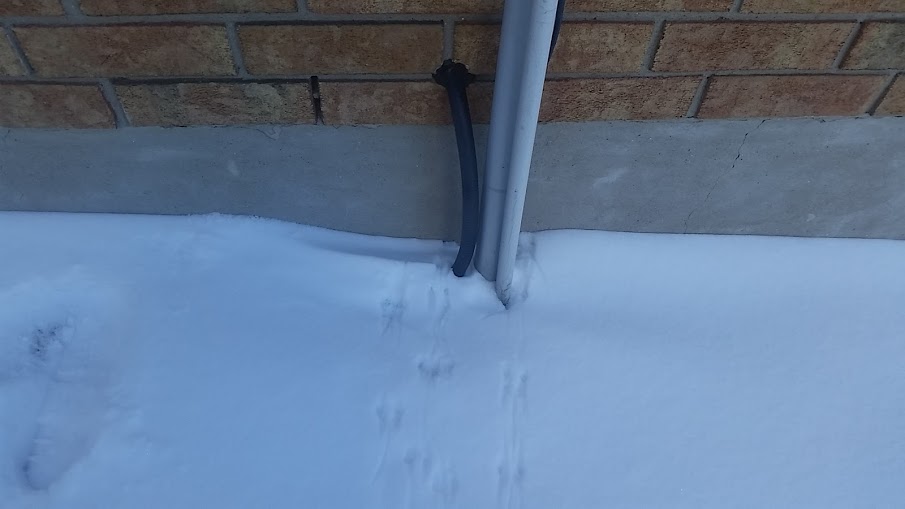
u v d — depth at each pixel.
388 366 1.46
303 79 1.41
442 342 1.52
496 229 1.50
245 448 1.32
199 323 1.51
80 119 1.50
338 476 1.29
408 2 1.27
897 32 1.35
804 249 1.79
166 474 1.28
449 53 1.36
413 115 1.48
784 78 1.43
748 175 1.64
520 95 1.22
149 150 1.57
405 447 1.33
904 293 1.71
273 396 1.39
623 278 1.69
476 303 1.60
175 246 1.67
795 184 1.67
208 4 1.28
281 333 1.50
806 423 1.44
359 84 1.42
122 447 1.30
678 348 1.55
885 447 1.41
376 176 1.62
